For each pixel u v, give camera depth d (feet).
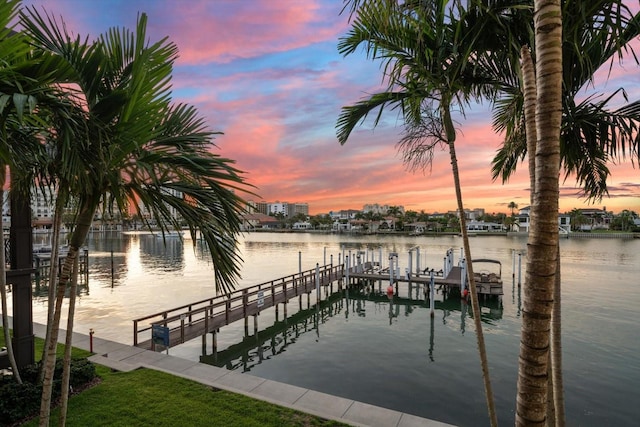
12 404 18.13
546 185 6.93
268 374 37.17
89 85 9.63
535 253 7.02
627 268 103.91
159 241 249.34
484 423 27.30
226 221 12.02
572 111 13.62
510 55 10.68
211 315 44.75
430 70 12.50
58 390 20.11
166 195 11.40
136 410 19.39
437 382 34.30
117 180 9.70
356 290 83.82
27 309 23.00
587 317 53.98
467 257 13.33
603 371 35.76
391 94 14.08
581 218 319.68
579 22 9.43
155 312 59.67
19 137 12.00
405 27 11.94
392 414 19.52
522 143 15.67
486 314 60.49
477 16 10.57
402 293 81.76
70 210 13.16
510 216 348.59
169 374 24.34
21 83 8.00
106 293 75.46
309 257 150.71
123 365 25.59
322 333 51.47
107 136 9.05
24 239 23.15
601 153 14.15
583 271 98.48
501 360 39.63
